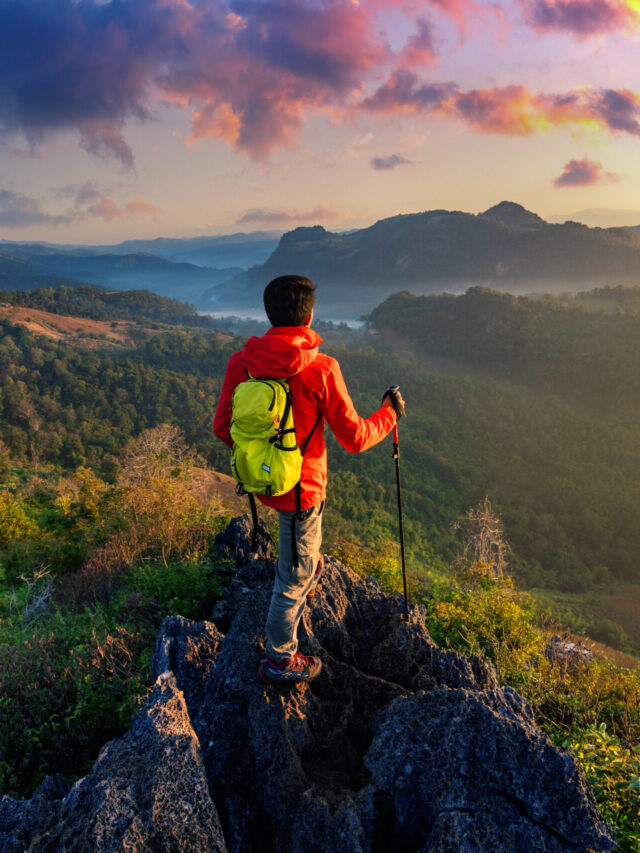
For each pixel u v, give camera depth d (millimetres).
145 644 4875
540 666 6762
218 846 2037
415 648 3514
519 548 98938
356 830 2113
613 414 167625
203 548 7875
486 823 2049
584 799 2066
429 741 2346
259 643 3004
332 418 2143
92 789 2178
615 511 112000
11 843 2100
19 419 133375
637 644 51375
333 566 4219
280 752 2508
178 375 177250
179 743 2299
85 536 11789
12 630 6344
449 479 125250
